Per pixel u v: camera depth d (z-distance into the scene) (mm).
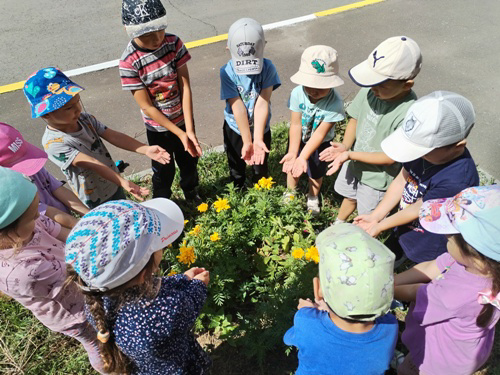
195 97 5078
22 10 7234
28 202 1615
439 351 1829
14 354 2584
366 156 2537
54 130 2391
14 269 1681
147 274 1444
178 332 1584
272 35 6363
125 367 1590
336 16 6852
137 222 1367
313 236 2947
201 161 4027
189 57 2932
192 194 3600
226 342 2604
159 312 1465
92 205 2729
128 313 1435
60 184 2463
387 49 2201
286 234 3008
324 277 1489
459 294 1633
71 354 2592
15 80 5539
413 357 2004
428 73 5375
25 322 2709
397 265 2900
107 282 1329
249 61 2670
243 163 3420
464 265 1624
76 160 2426
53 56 6004
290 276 2707
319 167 3197
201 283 1816
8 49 6195
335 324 1574
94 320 1451
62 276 1835
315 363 1615
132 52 2715
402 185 2387
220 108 4887
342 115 2875
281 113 4781
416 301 1842
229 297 2578
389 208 2436
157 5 2541
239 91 2955
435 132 1851
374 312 1420
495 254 1423
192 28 6586
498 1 7172
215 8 7199
